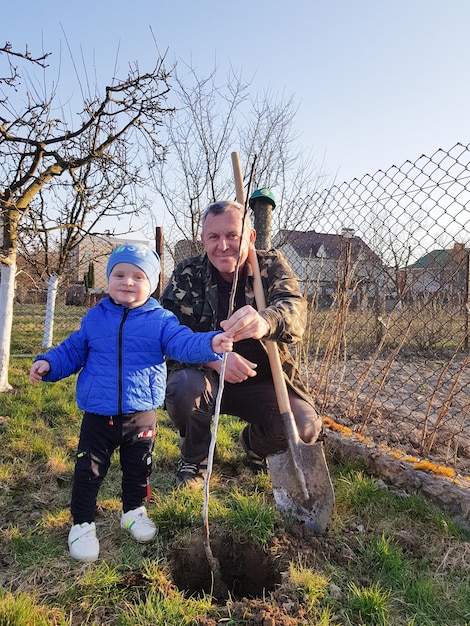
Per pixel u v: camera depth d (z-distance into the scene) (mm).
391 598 1840
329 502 2248
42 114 4711
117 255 2260
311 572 1929
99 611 1734
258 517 2209
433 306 4523
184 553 2102
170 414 2592
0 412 3920
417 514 2430
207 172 8930
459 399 4824
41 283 7852
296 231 5551
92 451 2127
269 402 2588
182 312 2654
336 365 3932
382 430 3504
